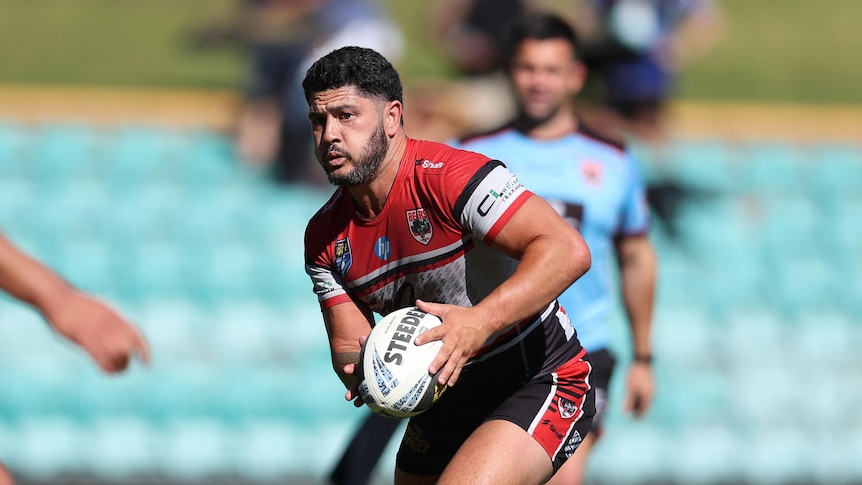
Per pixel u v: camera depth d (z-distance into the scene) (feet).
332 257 44.62
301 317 132.67
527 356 46.47
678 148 163.22
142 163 152.25
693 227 148.46
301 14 142.41
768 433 124.57
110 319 36.47
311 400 121.19
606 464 119.85
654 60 138.62
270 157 149.79
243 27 145.48
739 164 159.22
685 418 125.29
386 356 41.14
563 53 63.72
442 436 49.16
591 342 61.52
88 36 216.13
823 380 132.67
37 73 198.49
